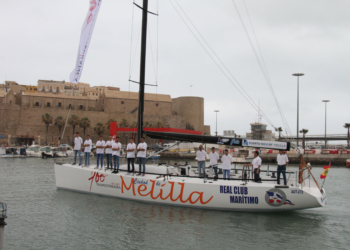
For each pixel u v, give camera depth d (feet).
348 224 36.88
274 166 123.24
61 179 51.34
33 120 291.79
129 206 41.29
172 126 333.83
